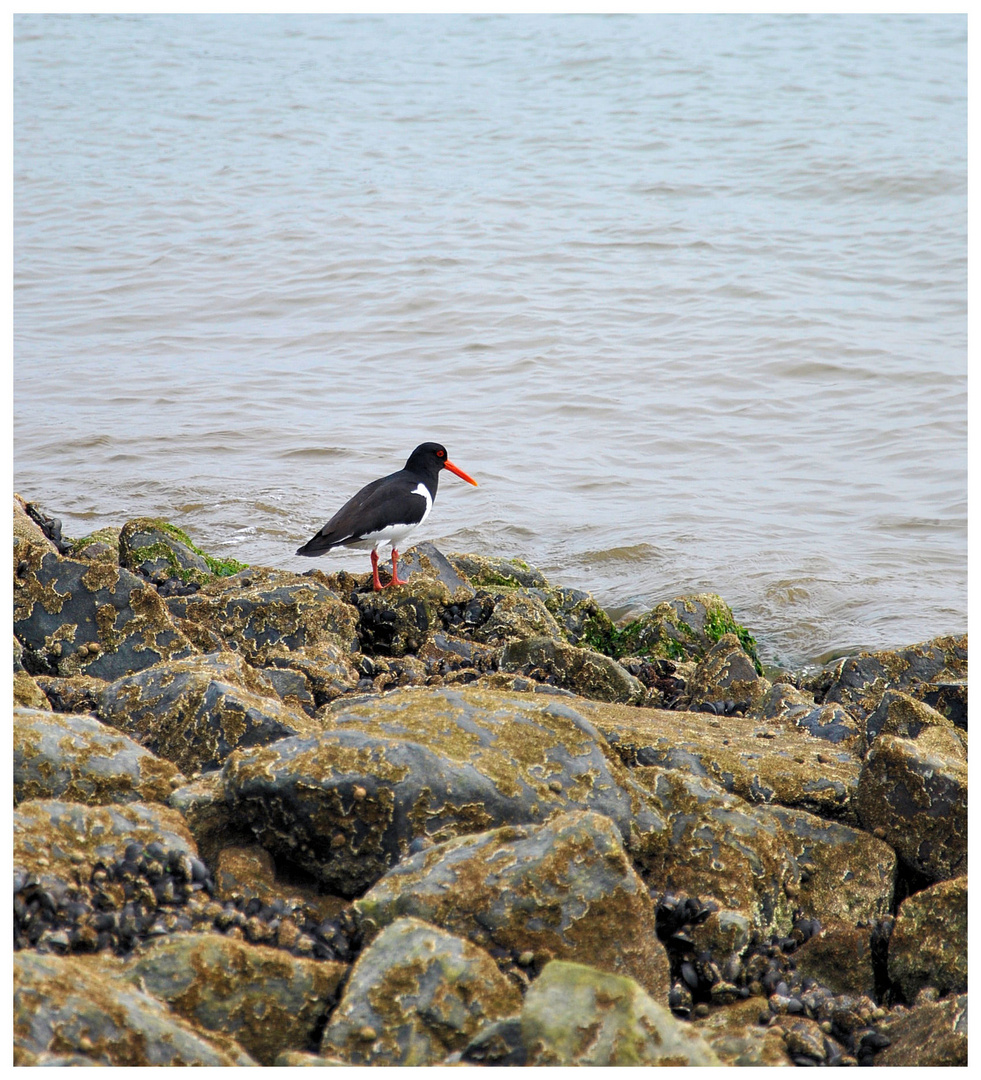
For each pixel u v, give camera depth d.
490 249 31.86
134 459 19.59
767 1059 5.54
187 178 38.97
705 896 6.94
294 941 5.98
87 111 46.94
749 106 43.94
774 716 9.88
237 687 7.98
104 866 6.14
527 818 6.80
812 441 20.59
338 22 60.75
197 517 17.56
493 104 46.47
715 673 10.60
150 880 6.16
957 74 46.31
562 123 43.56
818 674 12.60
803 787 7.95
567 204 35.59
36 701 7.95
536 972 5.90
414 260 31.11
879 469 19.42
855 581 15.63
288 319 27.53
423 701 7.55
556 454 20.20
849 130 40.28
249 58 54.41
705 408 22.20
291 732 7.52
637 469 19.62
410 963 5.49
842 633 14.43
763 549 16.59
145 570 12.88
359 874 6.62
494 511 17.94
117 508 17.73
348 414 21.95
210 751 7.55
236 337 26.36
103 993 5.02
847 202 34.94
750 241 32.03
